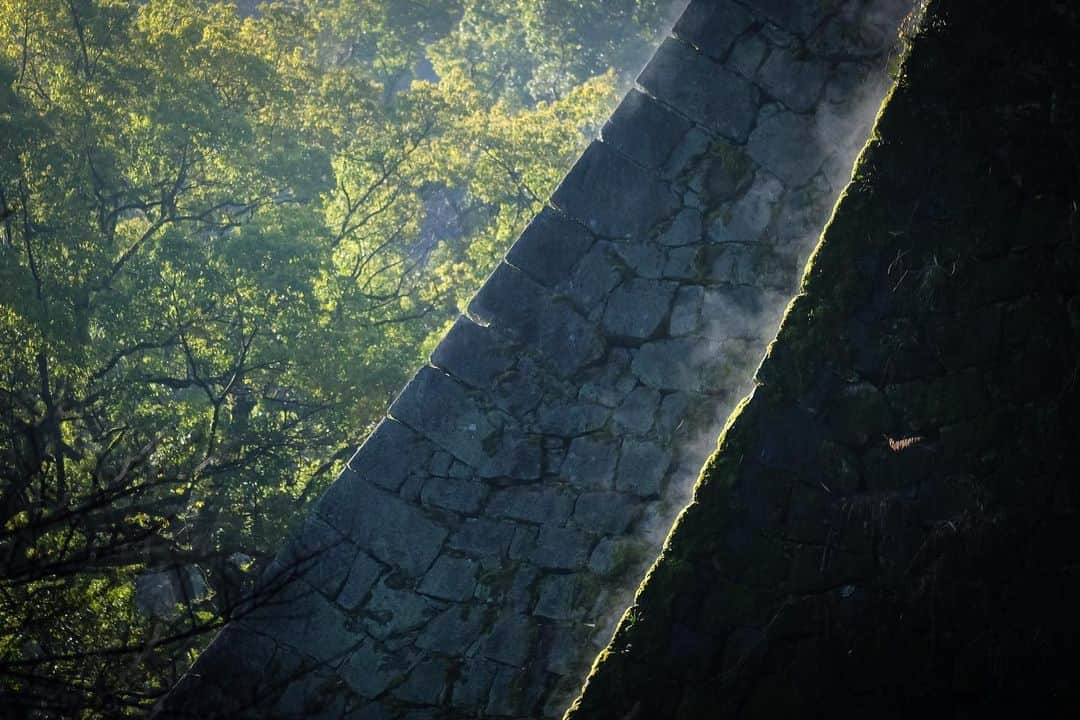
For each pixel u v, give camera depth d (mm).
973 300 4855
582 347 5391
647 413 5340
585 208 5449
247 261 20219
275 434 19266
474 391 5391
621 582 5238
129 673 4949
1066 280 4836
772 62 5477
